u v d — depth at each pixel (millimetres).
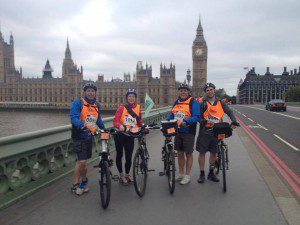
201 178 6492
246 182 6457
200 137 6492
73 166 7195
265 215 4668
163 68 128750
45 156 5984
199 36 151000
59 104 147250
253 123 21484
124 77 157875
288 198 5430
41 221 4422
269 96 180500
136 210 4875
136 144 11516
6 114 127812
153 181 6602
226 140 12469
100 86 136250
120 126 5887
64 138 6637
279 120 24281
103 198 4922
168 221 4449
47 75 193000
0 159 4656
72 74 144375
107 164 4980
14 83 155750
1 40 188500
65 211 4812
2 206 4785
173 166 5680
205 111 6418
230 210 4871
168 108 24141
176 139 6441
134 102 6223
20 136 5035
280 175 7102
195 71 151000
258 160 8609
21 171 5492
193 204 5148
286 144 11922
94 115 5742
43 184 5918
